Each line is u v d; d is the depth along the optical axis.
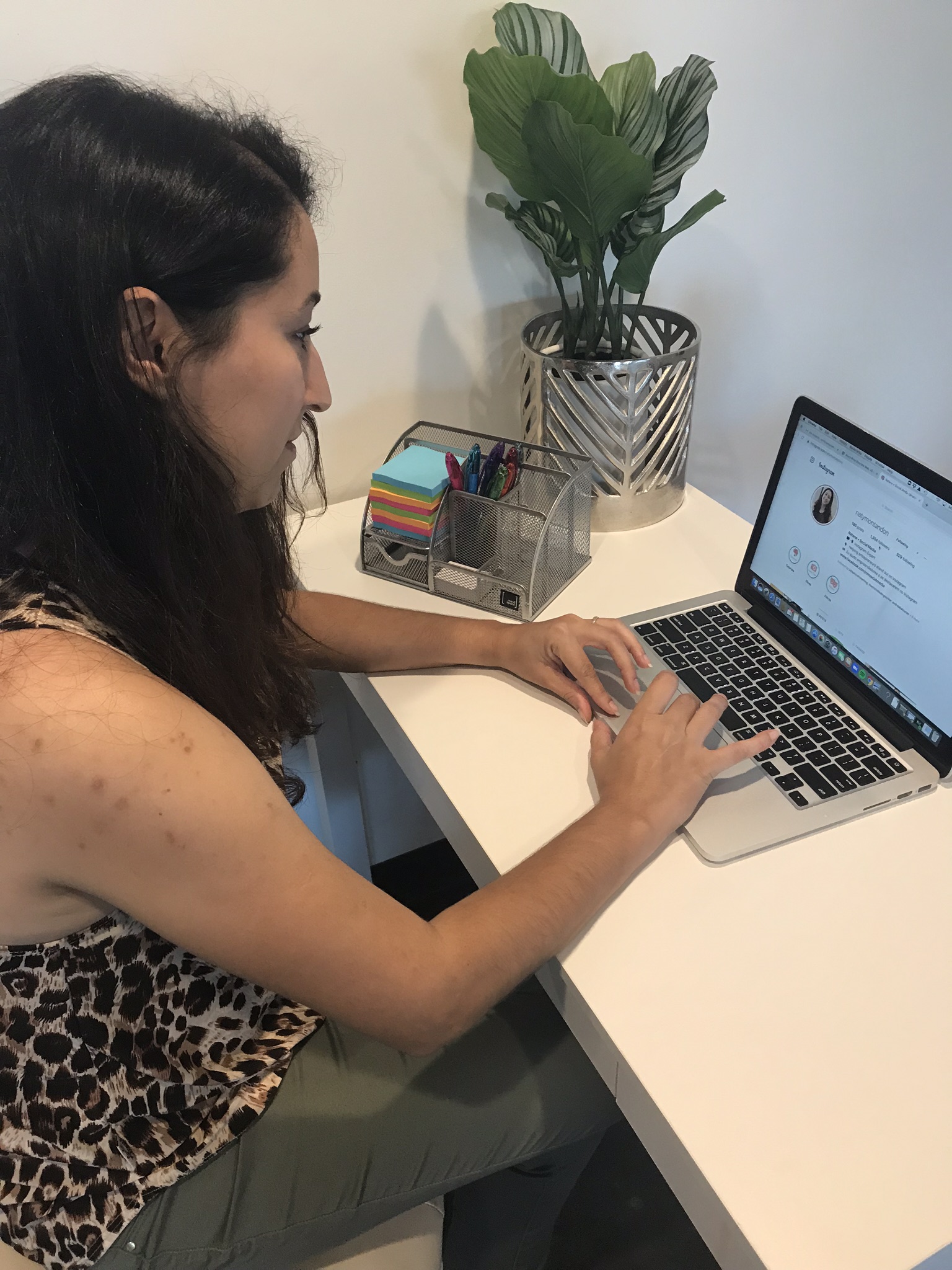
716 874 0.74
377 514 1.10
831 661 0.92
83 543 0.60
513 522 1.04
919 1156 0.56
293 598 0.98
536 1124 0.78
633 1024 0.63
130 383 0.58
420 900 1.63
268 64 1.04
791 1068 0.61
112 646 0.60
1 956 0.61
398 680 0.98
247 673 0.74
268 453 0.67
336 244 1.16
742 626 1.01
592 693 0.90
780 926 0.70
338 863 0.63
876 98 1.39
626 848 0.72
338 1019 0.63
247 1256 0.72
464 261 1.24
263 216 0.58
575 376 1.13
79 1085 0.66
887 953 0.67
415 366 1.29
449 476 1.07
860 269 1.55
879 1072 0.60
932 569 0.80
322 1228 0.74
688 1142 0.57
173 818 0.55
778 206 1.42
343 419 1.28
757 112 1.33
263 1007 0.73
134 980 0.65
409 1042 0.64
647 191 1.00
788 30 1.28
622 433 1.13
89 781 0.53
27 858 0.55
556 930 0.67
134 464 0.60
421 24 1.08
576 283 1.32
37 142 0.55
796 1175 0.55
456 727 0.91
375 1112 0.75
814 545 0.94
